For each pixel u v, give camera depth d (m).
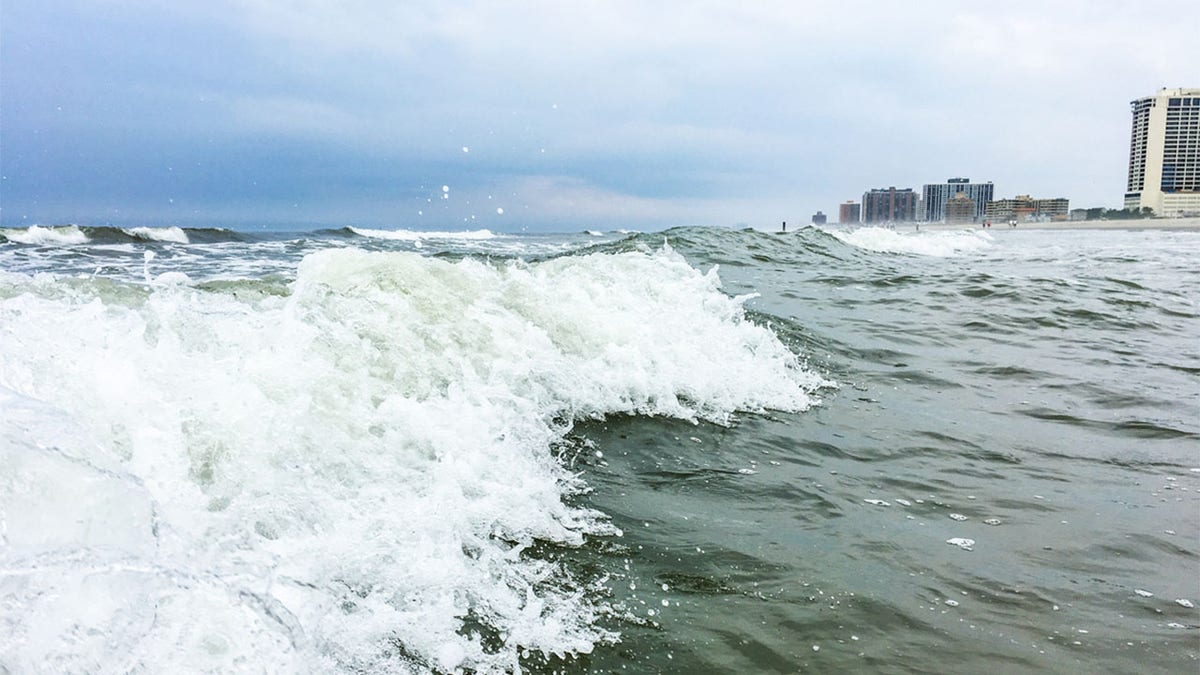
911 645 1.96
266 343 2.95
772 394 4.41
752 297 7.36
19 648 1.24
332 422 2.66
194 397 2.41
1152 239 30.19
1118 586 2.33
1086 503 3.05
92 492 1.58
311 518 2.17
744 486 3.09
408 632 1.86
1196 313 8.20
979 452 3.66
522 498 2.67
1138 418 4.31
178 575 1.57
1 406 1.66
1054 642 2.00
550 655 1.85
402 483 2.52
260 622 1.57
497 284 4.59
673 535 2.57
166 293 3.34
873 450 3.63
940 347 6.02
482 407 3.27
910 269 11.84
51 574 1.37
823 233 17.86
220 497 2.12
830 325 6.41
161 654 1.39
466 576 2.13
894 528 2.74
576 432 3.53
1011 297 8.51
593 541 2.48
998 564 2.46
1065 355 5.93
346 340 3.23
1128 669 1.88
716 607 2.12
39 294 2.97
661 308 5.20
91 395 2.21
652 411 3.92
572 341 4.22
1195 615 2.17
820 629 2.02
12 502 1.44
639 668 1.82
